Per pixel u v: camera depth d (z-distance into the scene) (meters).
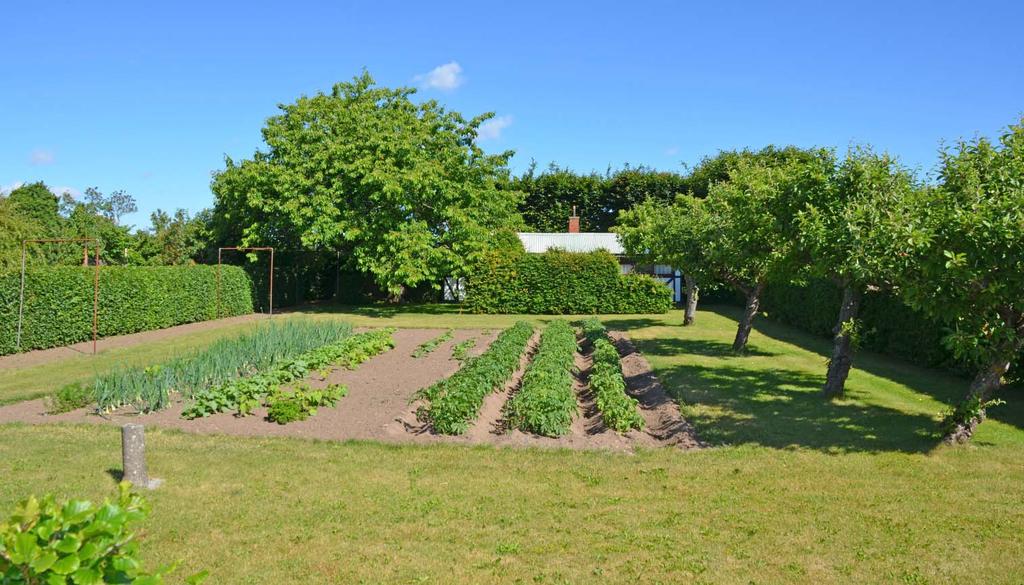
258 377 11.38
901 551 5.50
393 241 28.25
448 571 5.19
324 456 8.08
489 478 7.32
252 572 5.14
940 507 6.45
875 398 11.52
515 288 30.06
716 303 35.78
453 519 6.17
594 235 41.22
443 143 30.77
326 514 6.26
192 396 11.21
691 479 7.31
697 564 5.29
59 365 15.52
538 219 51.59
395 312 30.72
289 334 15.91
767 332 22.11
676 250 17.41
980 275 7.57
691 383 12.95
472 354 16.94
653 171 50.53
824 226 9.84
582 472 7.54
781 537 5.78
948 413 9.23
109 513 2.49
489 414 10.31
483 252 30.19
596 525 6.05
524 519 6.18
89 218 35.72
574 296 29.88
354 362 15.11
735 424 9.76
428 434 9.18
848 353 11.50
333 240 28.86
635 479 7.31
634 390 13.20
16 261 22.28
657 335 21.25
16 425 9.55
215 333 21.95
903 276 8.46
